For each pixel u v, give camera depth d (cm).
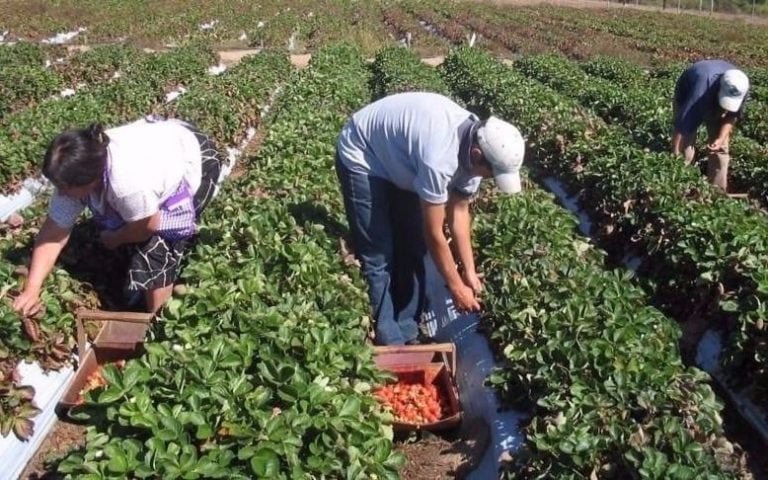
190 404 491
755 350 716
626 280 725
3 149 1165
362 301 712
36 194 1171
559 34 3947
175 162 653
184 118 1391
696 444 501
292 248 713
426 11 4756
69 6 4181
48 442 672
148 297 709
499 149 557
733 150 1348
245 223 776
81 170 566
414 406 669
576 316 646
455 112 600
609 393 563
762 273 751
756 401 727
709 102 1153
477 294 692
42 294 700
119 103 1605
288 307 627
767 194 1213
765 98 1909
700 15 5991
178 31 3484
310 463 477
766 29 4766
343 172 682
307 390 517
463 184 605
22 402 648
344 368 579
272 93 1850
